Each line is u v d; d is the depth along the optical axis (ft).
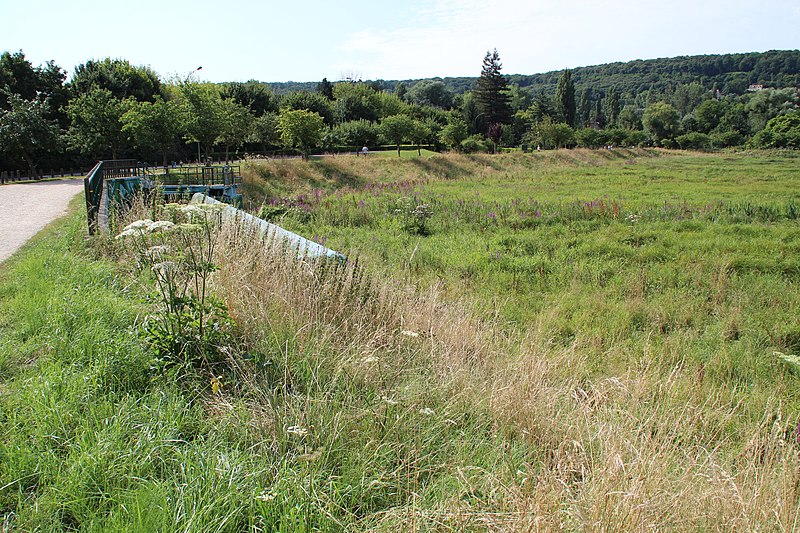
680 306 27.66
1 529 8.82
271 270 20.57
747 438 13.21
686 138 236.43
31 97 142.41
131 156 144.05
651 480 10.21
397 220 54.65
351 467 11.07
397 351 17.21
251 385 13.48
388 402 12.65
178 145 154.20
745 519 9.35
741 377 19.74
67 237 32.91
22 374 13.70
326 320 18.44
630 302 27.81
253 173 98.17
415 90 371.15
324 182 106.42
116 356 14.08
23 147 115.24
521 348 19.15
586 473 11.03
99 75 160.04
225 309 15.37
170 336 14.42
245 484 10.07
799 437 11.79
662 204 63.72
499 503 10.24
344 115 250.16
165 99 173.68
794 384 18.83
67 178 113.50
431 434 12.59
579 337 22.82
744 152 200.23
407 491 10.56
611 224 51.67
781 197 72.95
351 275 20.66
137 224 14.75
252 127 156.87
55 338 15.47
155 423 11.71
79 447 10.62
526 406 13.76
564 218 55.16
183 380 13.73
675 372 17.26
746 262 36.09
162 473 10.27
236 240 22.03
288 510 9.48
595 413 14.38
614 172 121.80
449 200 69.87
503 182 104.53
